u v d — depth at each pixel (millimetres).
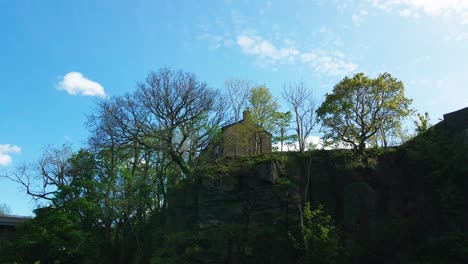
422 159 34312
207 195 34875
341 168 36562
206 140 44438
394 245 31406
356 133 37469
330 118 37719
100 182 44344
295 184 34562
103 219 43750
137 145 45125
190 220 35500
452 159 32000
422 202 32969
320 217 32156
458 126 34125
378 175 35531
